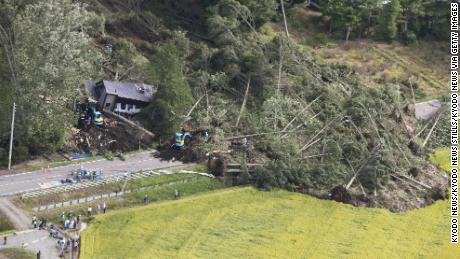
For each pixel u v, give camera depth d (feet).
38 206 510.58
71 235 483.51
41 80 568.41
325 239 532.73
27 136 572.92
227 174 612.70
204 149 625.41
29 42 573.33
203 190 589.73
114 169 583.58
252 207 568.82
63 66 579.89
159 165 606.14
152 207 542.16
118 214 522.47
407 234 562.66
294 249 509.35
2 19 598.75
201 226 525.34
